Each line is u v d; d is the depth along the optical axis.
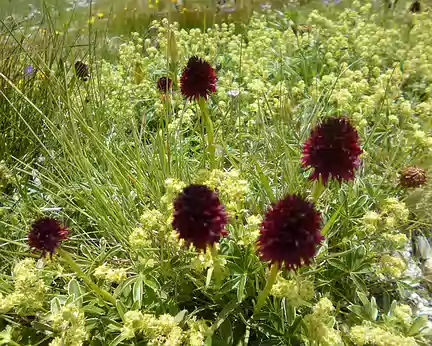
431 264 0.17
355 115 0.21
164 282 0.15
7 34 0.23
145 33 0.33
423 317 0.12
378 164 0.21
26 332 0.13
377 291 0.16
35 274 0.13
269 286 0.11
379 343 0.11
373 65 0.29
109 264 0.16
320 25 0.32
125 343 0.13
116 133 0.21
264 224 0.10
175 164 0.18
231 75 0.25
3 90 0.21
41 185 0.19
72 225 0.18
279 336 0.13
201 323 0.12
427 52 0.27
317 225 0.10
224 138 0.21
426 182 0.16
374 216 0.14
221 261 0.12
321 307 0.11
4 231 0.17
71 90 0.19
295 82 0.27
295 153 0.18
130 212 0.17
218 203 0.10
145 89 0.25
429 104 0.21
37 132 0.21
